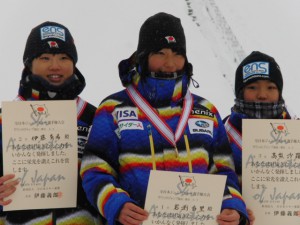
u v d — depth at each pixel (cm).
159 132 378
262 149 396
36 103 390
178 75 386
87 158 378
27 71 429
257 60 428
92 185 365
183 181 359
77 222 403
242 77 431
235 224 358
